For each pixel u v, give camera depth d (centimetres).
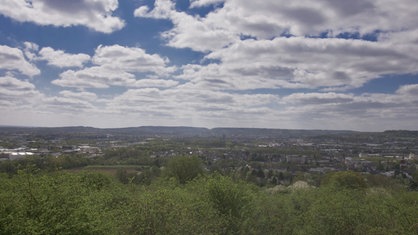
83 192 1259
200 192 1742
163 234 1220
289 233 1788
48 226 932
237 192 1684
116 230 1130
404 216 1509
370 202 1808
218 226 1472
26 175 1049
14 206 955
